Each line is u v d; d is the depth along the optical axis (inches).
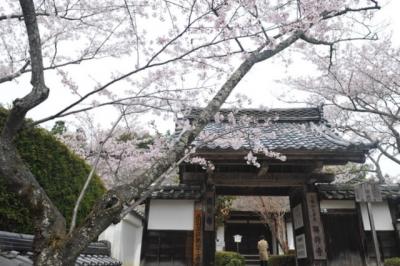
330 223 305.9
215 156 259.8
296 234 352.2
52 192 198.1
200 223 305.9
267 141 295.9
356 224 306.0
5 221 161.0
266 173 314.0
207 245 297.6
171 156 113.0
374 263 291.3
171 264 294.5
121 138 301.7
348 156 269.0
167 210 313.4
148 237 304.3
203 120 124.4
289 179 313.4
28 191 94.2
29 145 185.6
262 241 579.2
